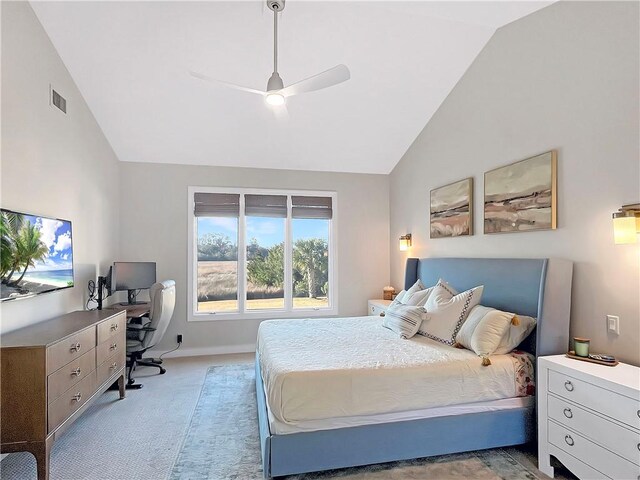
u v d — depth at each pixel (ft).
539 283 8.10
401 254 15.78
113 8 8.69
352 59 10.53
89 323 8.38
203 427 8.66
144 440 8.04
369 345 8.67
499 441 7.50
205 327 14.98
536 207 8.57
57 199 9.62
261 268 15.85
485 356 7.64
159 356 14.47
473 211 10.98
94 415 9.26
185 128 12.98
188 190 14.92
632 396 5.40
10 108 7.64
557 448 6.66
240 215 15.44
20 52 8.00
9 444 6.26
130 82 10.89
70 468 6.99
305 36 9.67
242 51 10.01
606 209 7.06
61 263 9.50
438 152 12.85
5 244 7.20
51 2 8.43
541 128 8.53
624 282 6.75
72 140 10.49
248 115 12.60
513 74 9.36
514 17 8.93
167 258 14.70
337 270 16.37
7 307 7.43
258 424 8.79
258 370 9.79
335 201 16.42
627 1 6.68
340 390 6.75
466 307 9.08
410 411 7.12
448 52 10.54
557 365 6.71
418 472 6.97
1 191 7.34
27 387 6.34
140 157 14.33
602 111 7.13
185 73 10.66
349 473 6.92
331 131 13.79
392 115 13.12
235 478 6.72
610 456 5.70
